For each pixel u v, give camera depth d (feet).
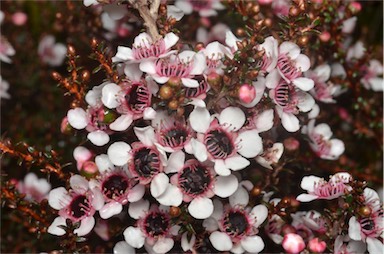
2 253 0.85
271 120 0.67
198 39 0.87
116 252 0.71
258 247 0.68
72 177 0.69
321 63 0.82
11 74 0.95
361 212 0.65
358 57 0.88
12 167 0.88
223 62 0.65
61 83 0.70
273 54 0.66
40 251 0.84
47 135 0.89
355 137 0.91
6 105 0.94
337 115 0.90
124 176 0.68
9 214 0.83
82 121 0.69
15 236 0.86
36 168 0.88
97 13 0.84
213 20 0.90
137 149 0.66
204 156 0.64
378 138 0.88
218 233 0.67
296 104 0.69
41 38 0.96
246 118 0.68
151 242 0.68
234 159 0.65
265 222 0.69
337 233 0.67
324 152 0.79
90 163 0.69
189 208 0.65
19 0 0.97
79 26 0.87
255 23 0.71
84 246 0.72
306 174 0.79
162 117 0.66
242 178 0.73
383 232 0.67
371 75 0.88
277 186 0.76
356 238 0.66
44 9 0.97
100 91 0.69
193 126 0.65
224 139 0.66
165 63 0.65
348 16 0.82
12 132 0.92
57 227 0.70
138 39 0.68
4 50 0.90
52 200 0.70
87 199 0.70
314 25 0.70
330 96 0.81
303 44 0.68
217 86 0.65
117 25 0.84
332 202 0.69
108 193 0.68
